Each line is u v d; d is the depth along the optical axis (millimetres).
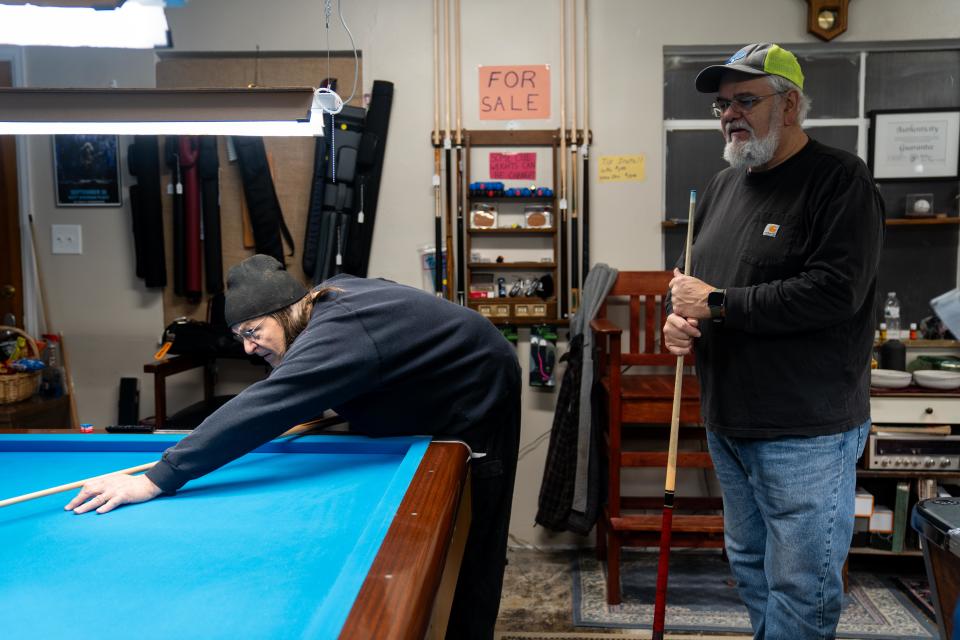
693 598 2652
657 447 3082
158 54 3051
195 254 3047
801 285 1509
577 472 2787
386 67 3035
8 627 755
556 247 3031
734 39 2971
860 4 2932
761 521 1791
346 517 1075
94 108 1389
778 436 1602
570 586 2770
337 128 2984
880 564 2912
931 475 2605
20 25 1494
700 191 3143
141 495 1145
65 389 3123
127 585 854
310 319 1450
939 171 3002
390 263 3104
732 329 1655
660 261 3055
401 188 3074
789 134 1640
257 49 3012
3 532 1027
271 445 1435
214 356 2936
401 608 714
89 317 3141
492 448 1643
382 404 1540
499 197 3029
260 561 919
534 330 3053
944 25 2920
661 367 3123
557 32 3004
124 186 3098
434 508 995
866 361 1639
